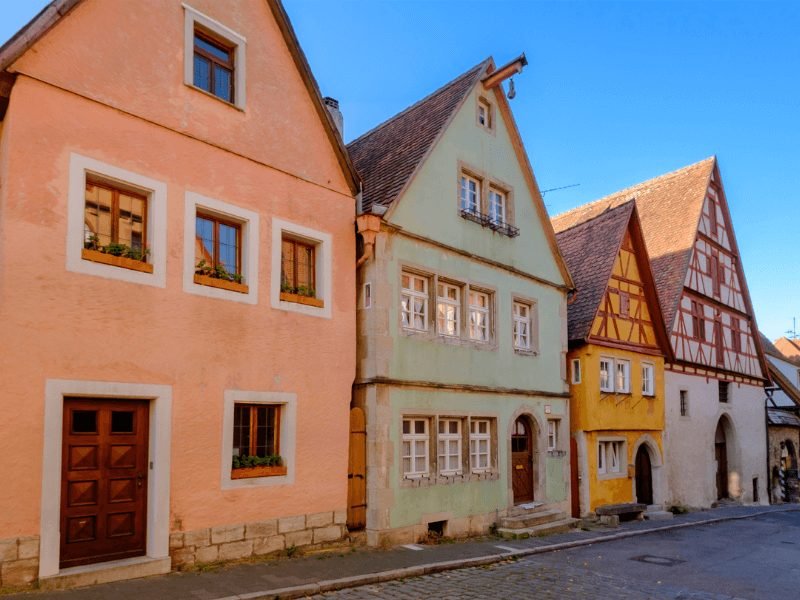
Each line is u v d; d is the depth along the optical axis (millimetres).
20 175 7672
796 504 28719
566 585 9562
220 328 9523
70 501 7988
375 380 11680
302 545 10320
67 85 8219
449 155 14000
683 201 25641
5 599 7051
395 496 11719
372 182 13688
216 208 9672
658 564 11688
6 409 7348
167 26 9383
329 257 11289
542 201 16719
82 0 8422
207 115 9734
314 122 11375
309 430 10609
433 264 13211
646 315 20875
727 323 26344
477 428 14086
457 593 8750
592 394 17844
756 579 10766
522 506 14906
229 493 9414
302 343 10648
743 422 26453
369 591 8648
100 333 8203
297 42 11023
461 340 13695
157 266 8875
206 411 9242
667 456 21109
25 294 7582
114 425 8469
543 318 16484
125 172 8680
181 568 8773
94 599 7273
